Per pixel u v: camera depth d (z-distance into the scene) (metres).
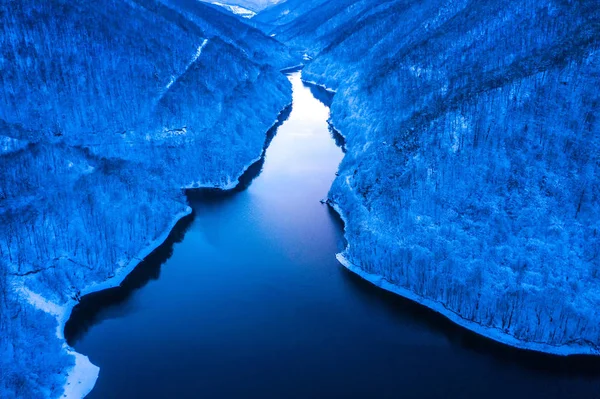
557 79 82.25
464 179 80.62
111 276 83.62
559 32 98.94
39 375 61.72
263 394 61.44
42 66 117.31
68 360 65.69
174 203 103.88
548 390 61.56
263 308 76.81
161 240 94.12
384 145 104.25
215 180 116.81
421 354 67.56
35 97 112.81
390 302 76.75
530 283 68.25
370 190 95.31
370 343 69.62
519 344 66.00
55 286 77.44
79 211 88.88
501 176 77.50
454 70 113.88
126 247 88.69
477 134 83.44
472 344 68.19
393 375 64.25
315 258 88.69
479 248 73.25
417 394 61.34
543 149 76.62
